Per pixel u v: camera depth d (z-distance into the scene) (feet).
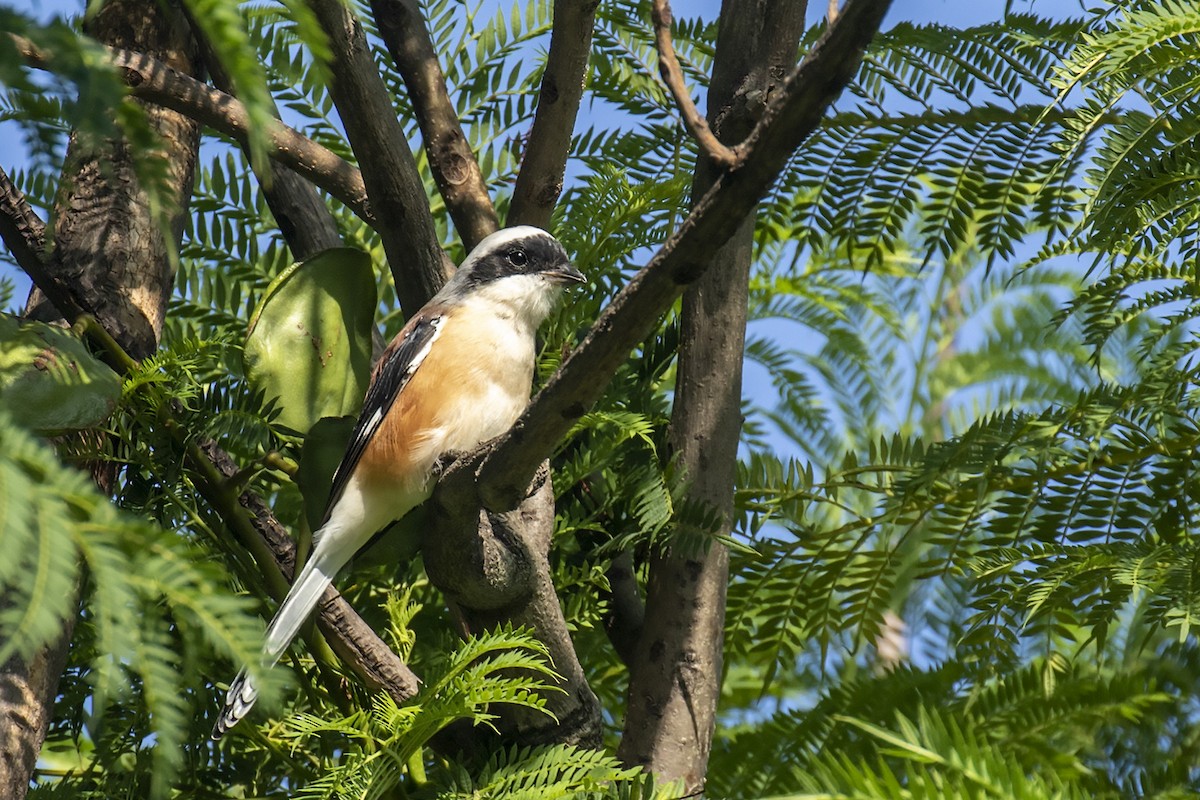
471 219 26.58
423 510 26.55
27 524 8.43
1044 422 23.68
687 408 23.47
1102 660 25.68
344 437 23.00
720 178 13.97
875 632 25.95
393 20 25.93
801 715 24.43
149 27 26.13
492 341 27.43
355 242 30.66
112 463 21.25
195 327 28.07
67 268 22.56
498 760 19.93
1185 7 21.29
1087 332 24.91
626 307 15.43
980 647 23.32
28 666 18.19
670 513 22.04
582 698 21.44
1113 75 21.77
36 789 20.38
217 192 29.07
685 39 30.04
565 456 25.50
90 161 23.36
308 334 23.41
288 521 27.43
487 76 30.40
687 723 22.30
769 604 26.55
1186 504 23.44
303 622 21.44
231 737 22.76
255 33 22.45
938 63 27.76
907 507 25.64
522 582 20.90
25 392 18.42
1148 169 22.52
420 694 17.69
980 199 27.76
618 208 26.20
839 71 12.64
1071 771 22.61
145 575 9.04
